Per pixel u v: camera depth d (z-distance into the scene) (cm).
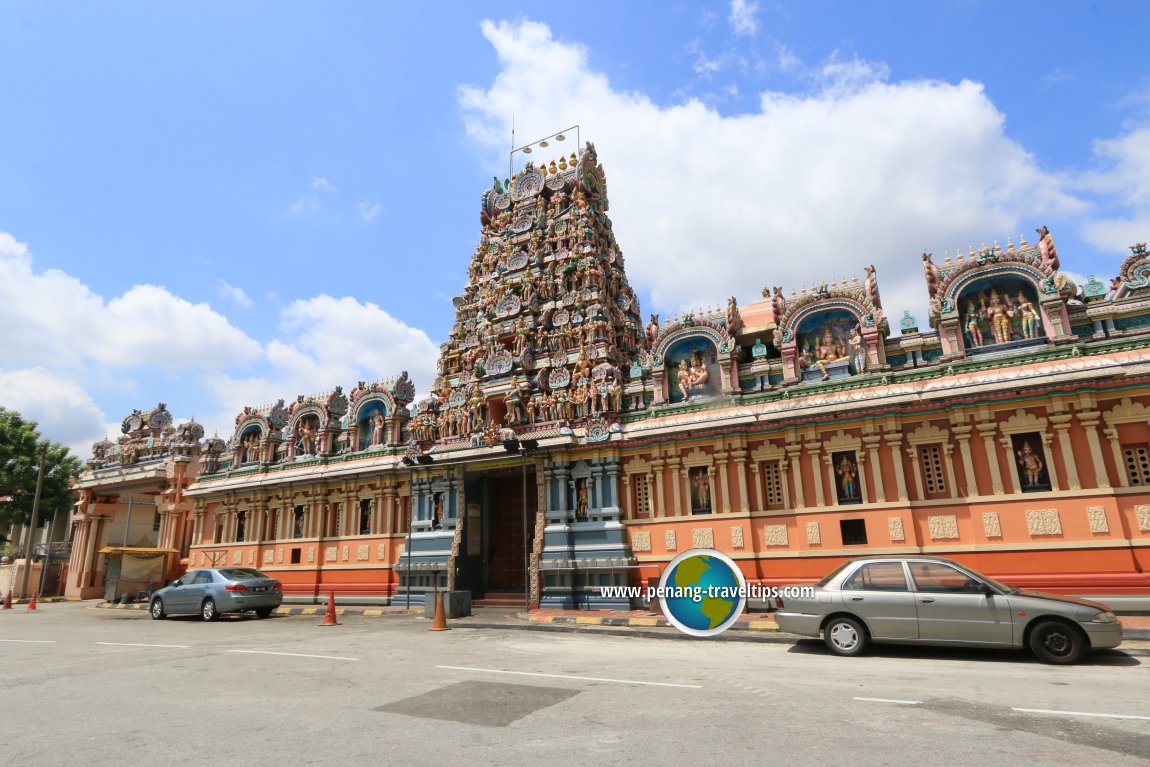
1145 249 1897
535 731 758
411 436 3053
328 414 3422
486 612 2473
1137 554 1705
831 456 2130
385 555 2981
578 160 3425
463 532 2742
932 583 1283
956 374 1994
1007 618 1205
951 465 1966
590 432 2511
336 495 3250
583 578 2427
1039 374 1856
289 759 676
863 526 2038
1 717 888
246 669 1217
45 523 5216
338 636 1767
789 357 2273
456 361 3256
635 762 648
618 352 2927
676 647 1473
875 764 637
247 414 3747
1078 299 1986
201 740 752
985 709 837
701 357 2481
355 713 857
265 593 2450
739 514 2220
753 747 690
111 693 1031
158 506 4334
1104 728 750
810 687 980
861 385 2128
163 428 4428
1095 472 1777
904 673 1098
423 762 657
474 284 3478
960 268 2053
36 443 4791
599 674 1107
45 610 3180
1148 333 1802
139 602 3459
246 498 3550
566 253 3162
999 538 1856
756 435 2255
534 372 2900
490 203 3681
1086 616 1169
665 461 2398
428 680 1069
